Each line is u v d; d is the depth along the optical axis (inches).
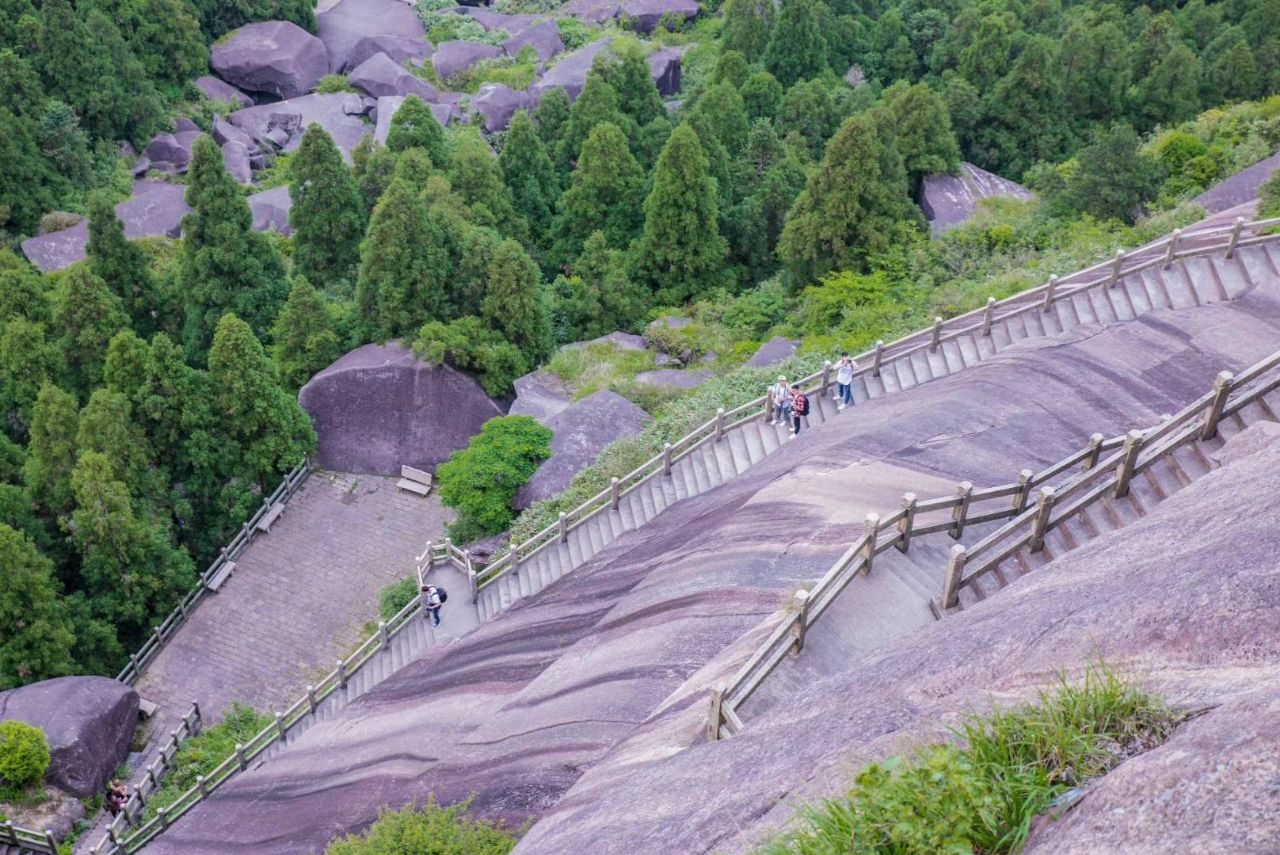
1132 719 275.6
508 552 1042.7
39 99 2191.2
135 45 2527.1
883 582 572.7
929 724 318.0
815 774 329.4
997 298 1201.4
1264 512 336.8
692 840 339.6
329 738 847.1
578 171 1956.2
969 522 600.7
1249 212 1116.5
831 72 2581.2
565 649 741.3
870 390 959.6
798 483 730.2
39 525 1181.7
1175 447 560.1
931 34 2783.0
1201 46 2508.6
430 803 602.2
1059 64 2223.2
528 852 462.0
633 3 3260.3
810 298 1488.7
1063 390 778.8
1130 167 1507.1
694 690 549.0
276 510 1325.0
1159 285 921.5
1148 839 224.1
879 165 1624.0
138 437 1235.9
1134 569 363.3
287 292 1644.9
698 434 1011.9
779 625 530.9
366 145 2069.4
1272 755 219.3
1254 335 791.7
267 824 766.5
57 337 1465.3
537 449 1216.8
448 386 1414.9
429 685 832.3
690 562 708.7
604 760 534.0
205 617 1189.1
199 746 1027.9
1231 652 284.7
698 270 1815.9
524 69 2837.1
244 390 1282.0
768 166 2034.9
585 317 1674.5
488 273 1510.8
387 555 1280.8
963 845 256.4
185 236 1599.4
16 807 938.1
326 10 3149.6
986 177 1959.9
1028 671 329.4
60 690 1008.2
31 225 2101.4
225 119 2613.2
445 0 3329.2
